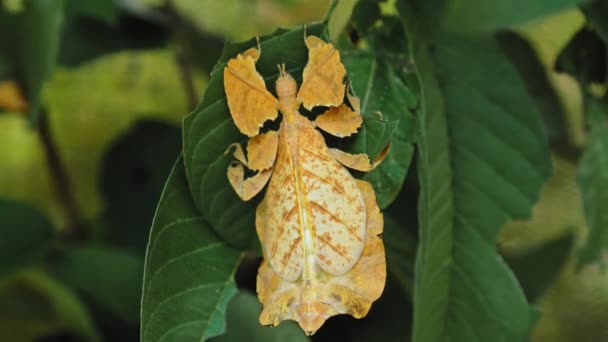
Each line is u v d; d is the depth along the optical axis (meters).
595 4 0.72
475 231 0.75
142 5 1.02
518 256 0.92
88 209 1.24
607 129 0.77
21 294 0.96
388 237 0.79
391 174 0.71
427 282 0.73
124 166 1.05
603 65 0.78
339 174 0.68
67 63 0.97
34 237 0.92
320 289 0.67
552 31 0.89
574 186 0.96
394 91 0.72
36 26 0.83
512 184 0.74
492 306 0.75
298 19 1.17
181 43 1.04
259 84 0.68
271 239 0.68
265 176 0.69
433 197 0.73
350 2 0.70
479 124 0.74
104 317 0.95
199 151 0.68
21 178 1.23
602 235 0.77
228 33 1.16
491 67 0.73
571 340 1.07
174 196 0.69
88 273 0.93
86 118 1.24
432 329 0.74
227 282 0.71
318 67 0.68
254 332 0.83
